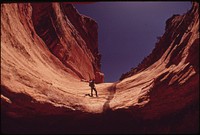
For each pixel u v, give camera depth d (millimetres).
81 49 31406
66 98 11117
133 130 10820
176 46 11977
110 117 11125
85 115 10930
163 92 9930
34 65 13039
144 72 15211
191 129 9289
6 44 10453
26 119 9422
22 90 9062
